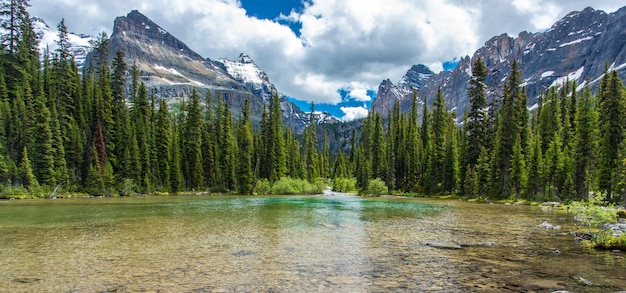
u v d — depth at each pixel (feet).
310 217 93.04
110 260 44.34
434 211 113.29
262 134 290.15
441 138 237.45
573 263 43.39
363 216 96.43
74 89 243.40
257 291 32.60
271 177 269.44
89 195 200.44
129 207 122.31
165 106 257.96
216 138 291.58
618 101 142.20
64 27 256.32
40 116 195.72
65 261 43.73
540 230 70.44
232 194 244.01
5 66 228.02
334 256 47.16
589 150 157.07
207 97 343.26
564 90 268.62
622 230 62.39
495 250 51.26
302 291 32.65
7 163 177.68
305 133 404.77
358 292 32.30
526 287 33.81
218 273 38.68
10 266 41.22
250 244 55.06
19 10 245.24
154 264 42.50
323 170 389.39
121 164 231.50
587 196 157.99
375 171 292.81
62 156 202.08
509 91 198.80
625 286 33.99
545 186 172.76
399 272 39.37
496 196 176.24
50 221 81.66
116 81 260.83
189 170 260.01
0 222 79.92
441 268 41.01
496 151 182.09
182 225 75.87
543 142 213.87
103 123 235.20
